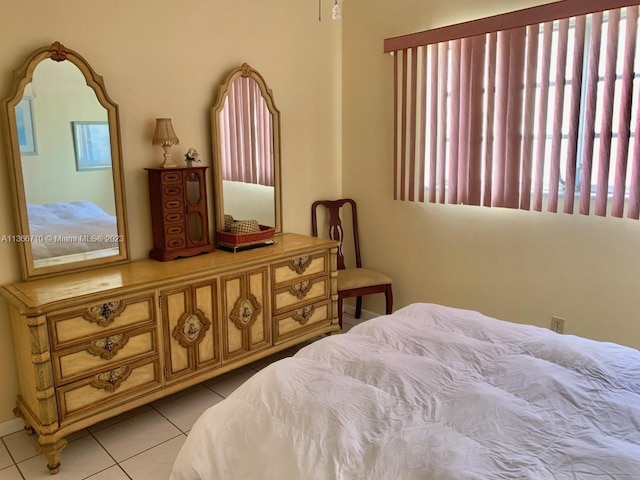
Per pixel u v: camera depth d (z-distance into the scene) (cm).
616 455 122
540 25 279
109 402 239
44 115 246
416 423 140
